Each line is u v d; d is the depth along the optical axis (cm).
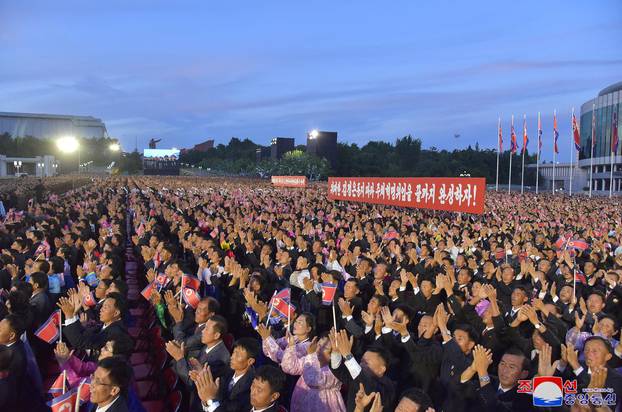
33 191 2844
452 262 974
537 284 830
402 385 536
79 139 12925
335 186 2669
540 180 10344
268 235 1316
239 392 446
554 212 2289
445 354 494
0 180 5462
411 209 2455
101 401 389
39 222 1553
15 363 467
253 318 682
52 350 689
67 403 396
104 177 7394
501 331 589
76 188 4366
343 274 927
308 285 749
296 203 2580
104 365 393
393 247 1130
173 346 499
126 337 504
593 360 458
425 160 10094
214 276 845
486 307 653
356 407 409
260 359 622
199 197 2948
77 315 625
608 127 7762
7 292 711
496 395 444
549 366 461
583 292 861
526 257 1062
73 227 1326
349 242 1194
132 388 450
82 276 863
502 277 839
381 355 452
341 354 444
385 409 443
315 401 469
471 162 10362
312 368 474
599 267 1058
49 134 16038
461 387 464
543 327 547
